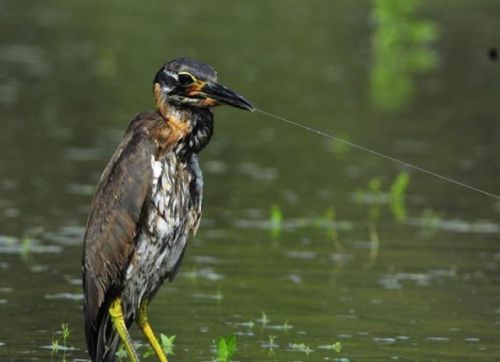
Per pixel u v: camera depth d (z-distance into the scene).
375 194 16.56
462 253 13.82
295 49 28.55
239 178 17.05
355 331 11.07
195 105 9.57
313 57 27.67
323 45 29.28
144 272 9.55
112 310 9.53
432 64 27.59
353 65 26.95
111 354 9.76
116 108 21.48
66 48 27.36
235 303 11.85
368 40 30.17
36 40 28.14
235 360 10.18
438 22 31.81
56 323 11.09
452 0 35.50
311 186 16.81
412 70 26.75
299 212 15.41
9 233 13.94
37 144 18.48
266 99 22.69
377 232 14.64
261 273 12.83
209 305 11.78
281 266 13.09
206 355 10.32
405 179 16.27
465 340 10.89
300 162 18.30
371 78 25.53
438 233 14.68
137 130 9.54
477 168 18.08
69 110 21.11
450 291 12.41
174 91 9.55
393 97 23.56
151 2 34.94
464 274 13.01
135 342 10.78
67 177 16.59
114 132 19.53
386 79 25.47
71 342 10.58
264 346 10.58
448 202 16.27
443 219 15.35
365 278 12.77
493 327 11.27
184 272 12.80
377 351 10.51
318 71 26.03
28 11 32.22
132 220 9.39
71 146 18.45
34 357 10.15
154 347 9.68
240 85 23.86
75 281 12.38
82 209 15.05
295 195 16.27
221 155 18.47
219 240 14.02
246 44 28.78
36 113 20.78
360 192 16.59
